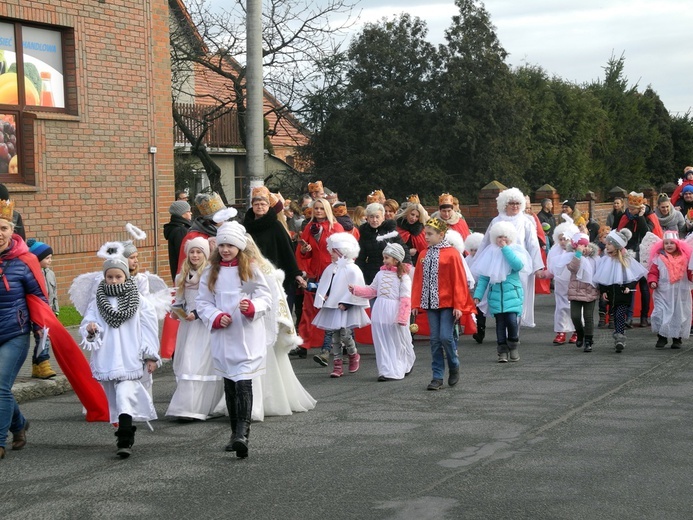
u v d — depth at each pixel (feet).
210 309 23.44
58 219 47.57
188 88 106.63
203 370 27.55
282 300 27.35
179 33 85.30
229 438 25.38
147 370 24.41
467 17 115.03
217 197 32.22
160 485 20.77
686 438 24.39
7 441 25.52
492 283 37.65
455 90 111.86
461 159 116.88
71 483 21.08
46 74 47.62
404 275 34.40
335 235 35.78
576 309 40.83
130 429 23.53
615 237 40.47
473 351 41.45
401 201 114.62
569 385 32.24
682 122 196.65
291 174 113.19
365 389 32.53
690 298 40.88
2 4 44.50
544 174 144.97
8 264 23.80
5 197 32.37
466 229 46.14
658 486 20.08
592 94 162.91
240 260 23.63
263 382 27.71
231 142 108.47
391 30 116.16
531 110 128.67
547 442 24.09
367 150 113.29
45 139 46.80
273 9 85.40
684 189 54.34
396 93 112.57
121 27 50.93
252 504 19.20
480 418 27.09
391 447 23.80
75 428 27.04
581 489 19.89
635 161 178.09
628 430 25.34
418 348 43.16
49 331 24.71
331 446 24.04
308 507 18.89
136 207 52.24
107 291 24.35
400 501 19.16
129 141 51.62
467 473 21.22
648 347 41.75
